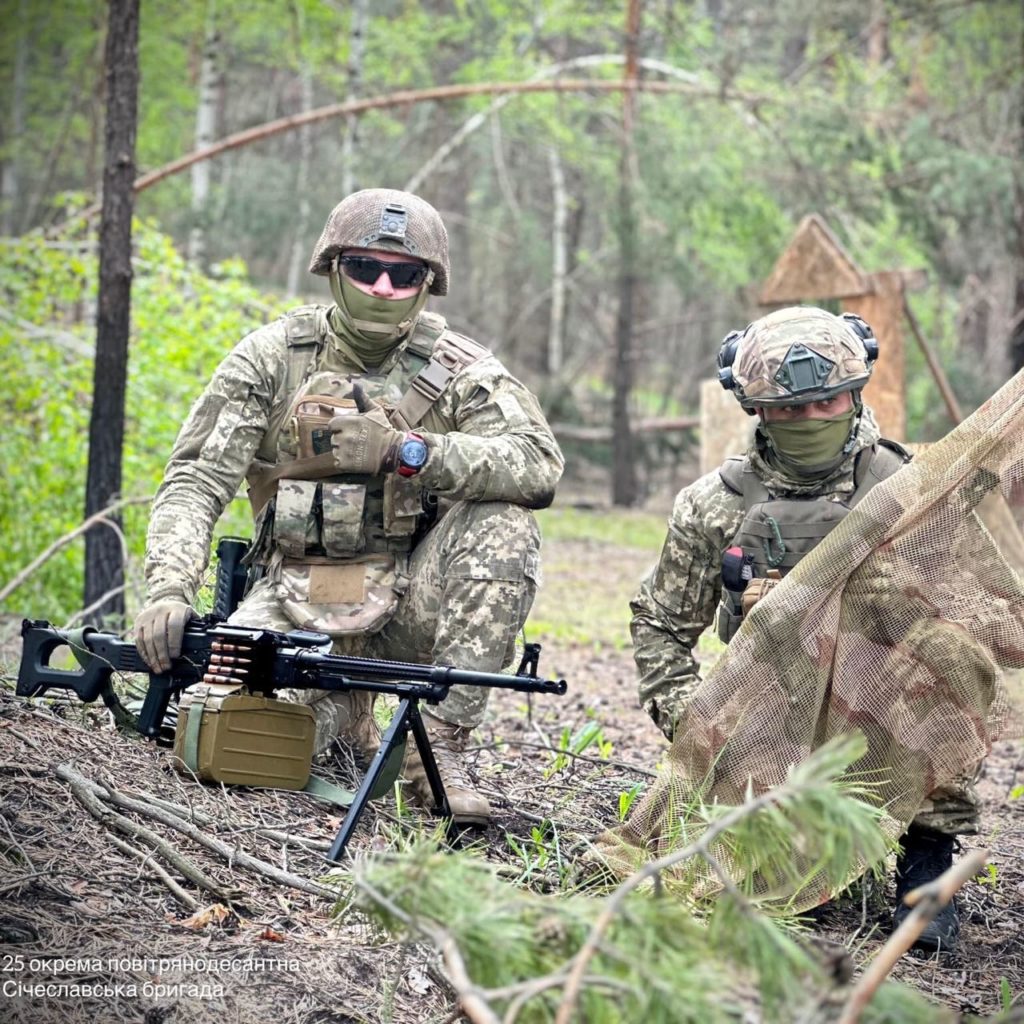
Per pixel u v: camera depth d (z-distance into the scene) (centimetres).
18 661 589
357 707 446
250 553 437
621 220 1886
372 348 428
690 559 415
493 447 413
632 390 2297
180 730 383
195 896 326
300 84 2742
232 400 421
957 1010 330
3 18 2380
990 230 1720
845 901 400
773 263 1845
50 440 938
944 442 383
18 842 326
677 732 387
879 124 1747
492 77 2083
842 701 375
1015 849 483
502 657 421
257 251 2011
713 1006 185
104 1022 271
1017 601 378
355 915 326
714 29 2372
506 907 212
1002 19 1727
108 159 704
